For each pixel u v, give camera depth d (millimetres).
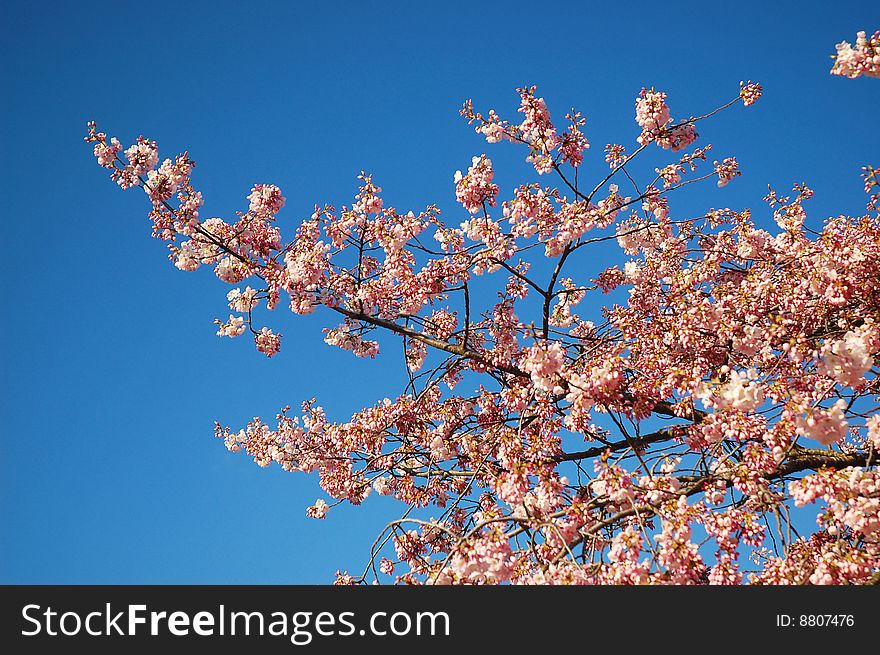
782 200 9070
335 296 8672
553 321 10406
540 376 6551
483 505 7957
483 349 9172
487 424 8750
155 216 8578
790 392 6027
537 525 5938
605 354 6598
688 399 6395
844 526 5910
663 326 7258
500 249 7891
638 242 9516
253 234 8836
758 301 7375
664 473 6480
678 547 5277
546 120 7758
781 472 7047
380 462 9281
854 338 5746
